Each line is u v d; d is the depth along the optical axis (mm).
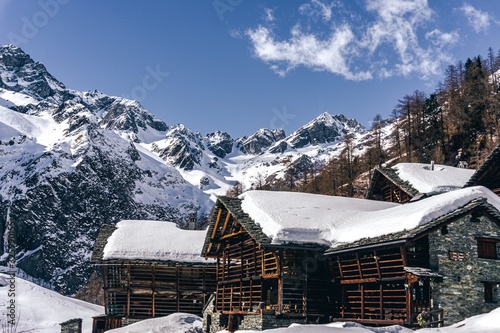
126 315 43844
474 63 109375
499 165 36062
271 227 30156
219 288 38750
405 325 25141
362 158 108062
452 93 96312
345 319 29156
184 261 43219
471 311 25141
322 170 127688
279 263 29844
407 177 43625
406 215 27109
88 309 73875
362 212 33875
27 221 194000
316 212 32938
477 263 25859
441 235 25625
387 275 27281
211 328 38438
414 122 97562
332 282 30891
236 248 36656
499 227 26688
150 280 44594
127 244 44188
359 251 27625
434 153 86438
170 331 28062
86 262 191750
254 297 33125
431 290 25312
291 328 18344
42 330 57312
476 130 84750
